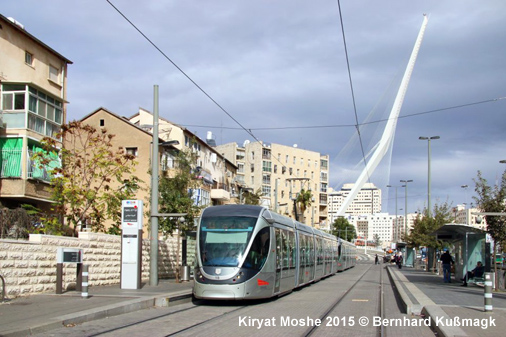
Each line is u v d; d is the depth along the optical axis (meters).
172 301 17.39
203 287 17.31
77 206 27.30
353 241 149.25
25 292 17.25
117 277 24.05
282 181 114.38
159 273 29.53
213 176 61.97
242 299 17.50
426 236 48.75
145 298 16.73
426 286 26.62
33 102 28.61
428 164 51.88
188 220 26.98
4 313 13.16
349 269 61.09
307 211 116.62
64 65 33.38
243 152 112.00
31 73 30.22
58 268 17.75
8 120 27.97
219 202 61.53
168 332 11.61
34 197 28.14
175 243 31.94
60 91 32.88
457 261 30.28
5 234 19.58
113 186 43.47
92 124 46.12
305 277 26.64
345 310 16.44
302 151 119.50
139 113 54.88
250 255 17.81
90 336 10.90
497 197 26.17
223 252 17.78
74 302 15.66
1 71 28.08
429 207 50.84
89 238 21.78
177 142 28.48
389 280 36.16
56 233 23.28
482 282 26.97
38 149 28.73
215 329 12.16
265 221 19.17
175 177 27.52
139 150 45.19
